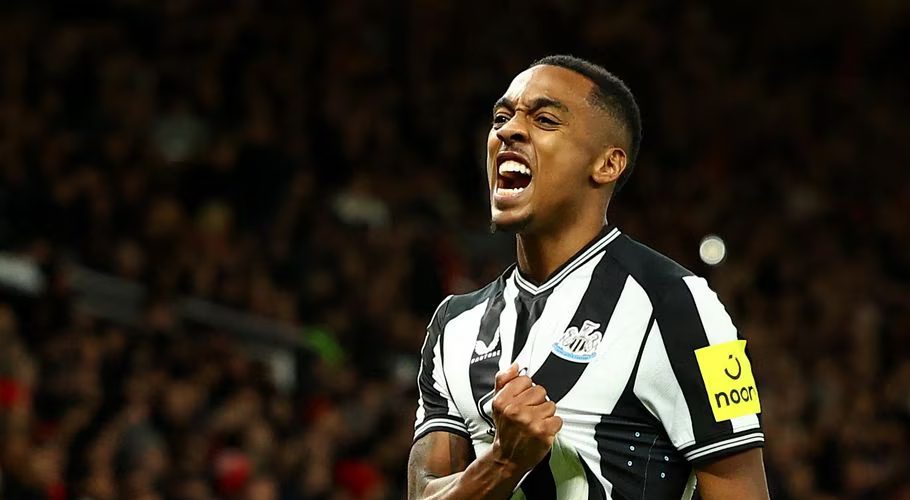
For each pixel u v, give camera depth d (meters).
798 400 26.70
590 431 6.67
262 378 21.12
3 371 18.03
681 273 6.92
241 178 26.38
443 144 32.41
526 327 6.99
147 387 19.09
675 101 36.81
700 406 6.67
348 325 24.53
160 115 28.08
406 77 33.59
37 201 22.97
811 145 38.00
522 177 7.09
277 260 25.30
